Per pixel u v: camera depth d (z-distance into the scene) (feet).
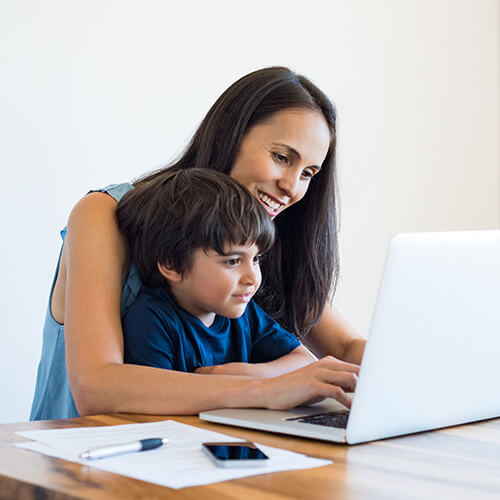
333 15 9.62
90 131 7.57
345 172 9.80
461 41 11.19
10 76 7.02
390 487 2.02
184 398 3.03
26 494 1.96
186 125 8.33
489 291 2.86
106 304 3.64
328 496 1.90
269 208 4.71
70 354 3.40
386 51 10.23
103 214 4.02
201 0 8.38
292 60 9.21
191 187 3.89
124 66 7.80
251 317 4.51
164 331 3.78
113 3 7.71
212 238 3.74
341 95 9.75
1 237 7.02
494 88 11.66
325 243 5.02
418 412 2.72
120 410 3.10
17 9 7.05
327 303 5.37
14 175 7.07
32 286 7.23
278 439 2.60
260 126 4.54
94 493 1.87
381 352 2.52
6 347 7.07
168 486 1.93
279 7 9.08
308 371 2.98
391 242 2.50
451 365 2.80
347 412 2.92
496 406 3.09
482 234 2.83
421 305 2.61
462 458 2.41
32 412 4.55
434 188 10.90
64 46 7.36
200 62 8.41
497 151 11.71
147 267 3.97
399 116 10.43
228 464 2.13
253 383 3.04
